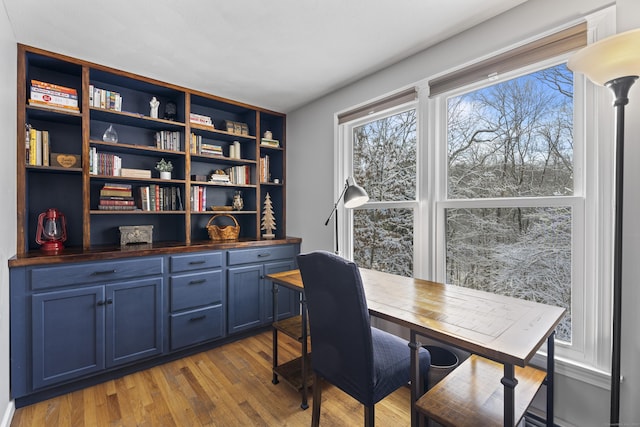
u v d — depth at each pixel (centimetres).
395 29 191
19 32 188
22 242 199
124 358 215
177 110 286
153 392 198
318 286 140
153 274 229
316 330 149
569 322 158
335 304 134
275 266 304
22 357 179
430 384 159
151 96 281
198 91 284
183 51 214
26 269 181
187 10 170
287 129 347
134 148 251
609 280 141
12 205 186
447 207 206
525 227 174
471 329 114
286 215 348
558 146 163
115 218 267
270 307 299
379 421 171
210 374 221
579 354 153
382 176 255
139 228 260
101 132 259
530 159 173
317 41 203
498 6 170
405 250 234
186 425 167
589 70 118
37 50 207
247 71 245
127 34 192
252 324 286
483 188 193
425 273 216
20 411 178
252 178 332
